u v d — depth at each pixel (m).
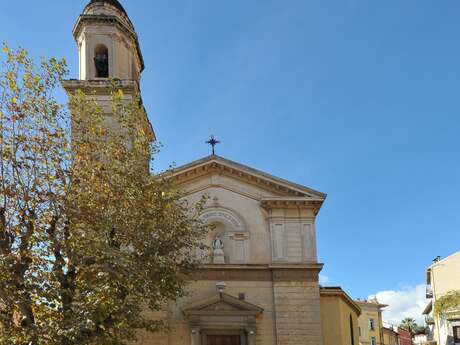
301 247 33.03
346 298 36.47
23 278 19.95
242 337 31.50
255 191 33.97
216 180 34.06
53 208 21.20
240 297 32.03
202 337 31.22
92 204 22.19
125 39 36.88
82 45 36.38
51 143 21.52
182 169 33.66
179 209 25.70
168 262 23.75
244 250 32.97
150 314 30.94
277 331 31.52
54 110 21.72
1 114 20.86
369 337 79.25
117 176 23.62
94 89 34.38
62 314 20.31
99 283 21.19
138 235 23.12
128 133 25.41
